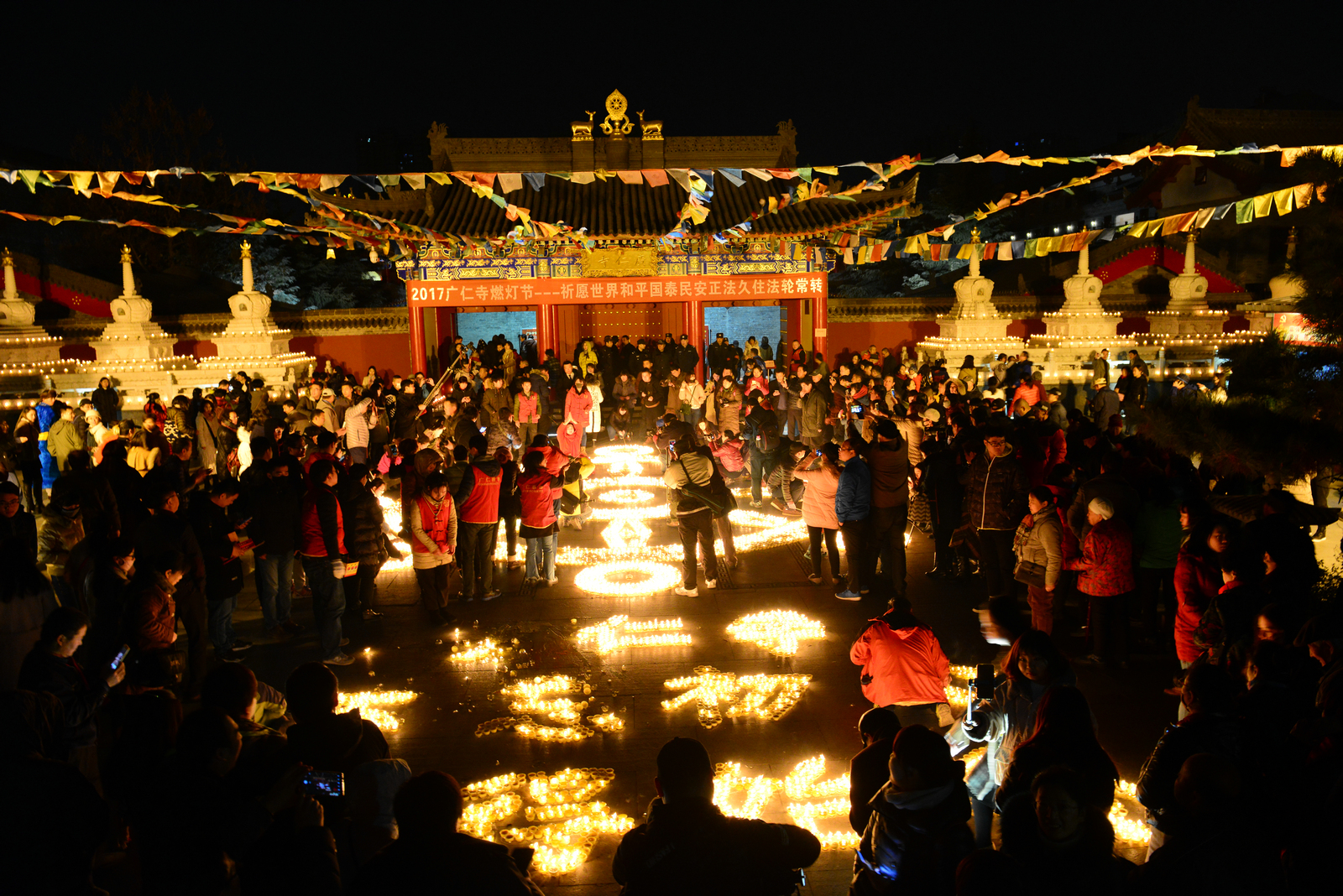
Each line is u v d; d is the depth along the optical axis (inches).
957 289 1264.8
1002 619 262.7
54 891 195.0
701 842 161.2
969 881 155.3
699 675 394.6
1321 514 365.7
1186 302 1246.3
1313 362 366.3
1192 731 202.5
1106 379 1011.9
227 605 412.8
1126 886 161.2
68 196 1585.9
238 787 191.3
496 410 876.0
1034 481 516.7
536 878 258.1
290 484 447.5
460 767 323.0
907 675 305.7
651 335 1541.6
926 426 611.5
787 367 1031.0
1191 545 340.5
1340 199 354.9
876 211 1134.4
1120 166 510.6
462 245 1205.7
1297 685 231.0
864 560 494.0
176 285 1582.2
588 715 360.8
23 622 289.9
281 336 1225.4
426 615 480.1
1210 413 378.0
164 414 705.0
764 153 1379.2
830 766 319.0
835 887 251.1
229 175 477.4
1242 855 164.7
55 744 226.5
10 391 1048.2
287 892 164.2
